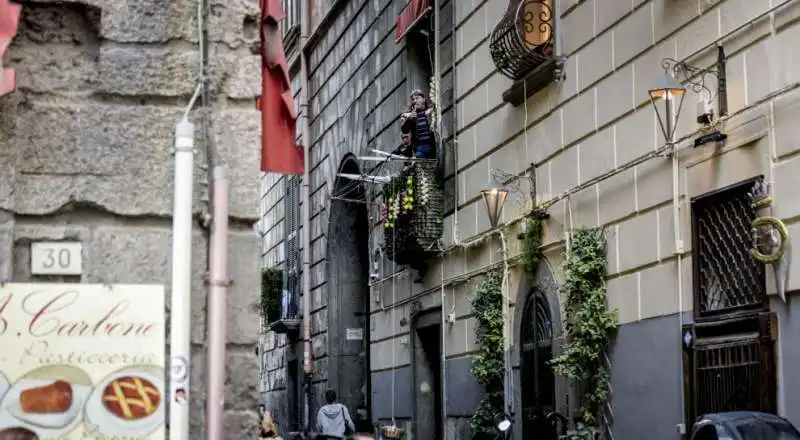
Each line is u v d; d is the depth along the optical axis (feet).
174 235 22.94
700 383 40.14
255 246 24.32
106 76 23.71
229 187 24.13
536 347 54.54
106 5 23.86
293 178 110.22
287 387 111.75
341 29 92.79
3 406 21.75
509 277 57.77
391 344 77.36
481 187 61.52
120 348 22.34
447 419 65.98
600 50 48.47
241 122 24.43
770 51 36.35
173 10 24.27
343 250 94.94
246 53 24.80
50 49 23.77
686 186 41.32
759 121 36.88
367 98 84.48
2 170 22.88
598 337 46.73
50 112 23.38
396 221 68.85
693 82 40.73
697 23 40.75
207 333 23.36
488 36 60.90
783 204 35.53
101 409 22.11
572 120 51.01
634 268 45.11
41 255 22.93
